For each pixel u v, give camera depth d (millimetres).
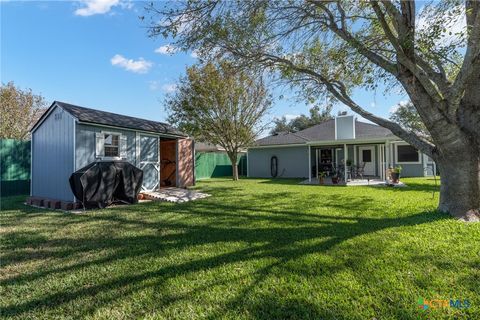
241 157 24062
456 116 5410
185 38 6086
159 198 9328
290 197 9461
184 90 14633
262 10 5781
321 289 2768
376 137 14633
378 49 6504
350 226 5227
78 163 8227
